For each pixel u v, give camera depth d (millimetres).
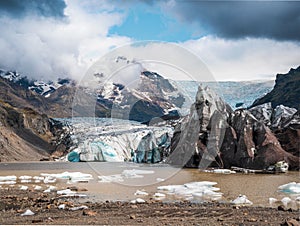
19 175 42312
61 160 86188
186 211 18141
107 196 23891
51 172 46656
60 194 25281
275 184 30922
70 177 36656
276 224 14734
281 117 65688
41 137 145000
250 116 50000
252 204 21141
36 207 19844
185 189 26938
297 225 13914
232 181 32969
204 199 23062
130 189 26703
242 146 46781
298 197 23656
